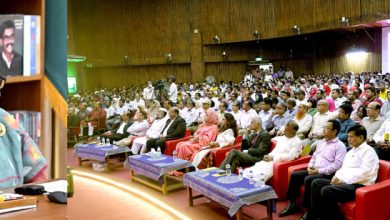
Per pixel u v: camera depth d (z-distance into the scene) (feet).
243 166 15.76
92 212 14.19
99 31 57.31
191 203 14.49
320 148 13.25
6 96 5.49
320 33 50.52
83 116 29.01
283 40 59.41
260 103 25.70
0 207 3.69
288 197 13.17
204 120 21.07
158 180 16.26
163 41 58.65
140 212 14.16
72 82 53.62
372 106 16.88
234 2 54.24
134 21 58.59
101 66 57.41
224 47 58.54
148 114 28.17
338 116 17.53
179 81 59.11
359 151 11.85
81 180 18.97
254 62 60.03
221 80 59.93
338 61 56.08
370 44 51.57
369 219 10.57
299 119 19.54
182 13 57.72
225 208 14.01
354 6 40.32
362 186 11.46
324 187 11.36
